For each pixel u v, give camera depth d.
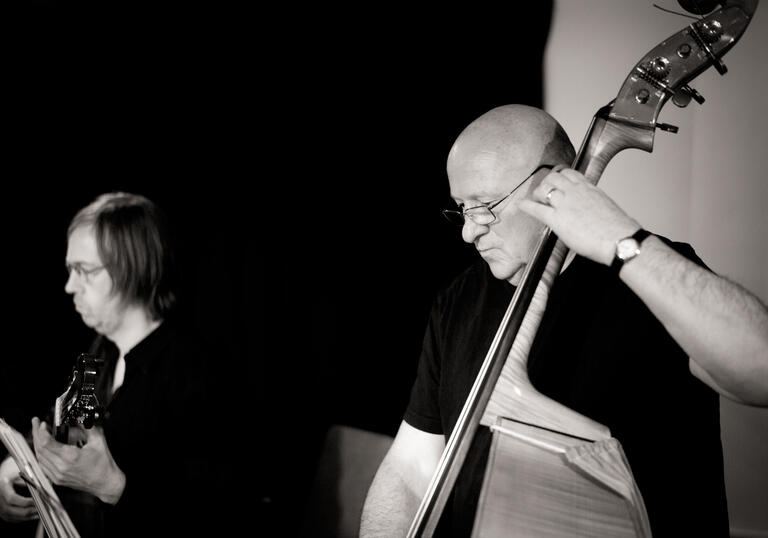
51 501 1.29
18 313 2.68
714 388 1.09
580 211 1.04
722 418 2.16
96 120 2.64
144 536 1.81
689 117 2.18
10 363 2.65
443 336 1.45
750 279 2.15
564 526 0.96
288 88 2.43
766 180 2.13
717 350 0.97
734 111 2.15
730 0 1.11
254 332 2.43
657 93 1.12
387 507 1.43
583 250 1.03
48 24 2.61
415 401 1.49
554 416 1.03
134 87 2.61
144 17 2.57
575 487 0.97
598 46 2.24
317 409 2.37
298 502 2.35
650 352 1.24
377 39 2.31
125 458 1.95
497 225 1.31
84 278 2.05
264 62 2.46
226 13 2.49
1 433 1.45
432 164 2.27
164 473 1.96
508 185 1.29
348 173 2.36
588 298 1.28
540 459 0.98
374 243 2.33
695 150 2.18
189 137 2.57
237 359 2.44
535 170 1.30
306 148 2.41
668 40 1.12
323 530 1.98
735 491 2.14
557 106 2.27
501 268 1.33
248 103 2.48
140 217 2.09
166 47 2.57
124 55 2.61
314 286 2.39
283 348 2.41
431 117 2.26
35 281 2.69
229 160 2.52
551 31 2.25
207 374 2.05
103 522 1.76
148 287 2.08
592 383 1.24
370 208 2.34
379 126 2.32
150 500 1.84
